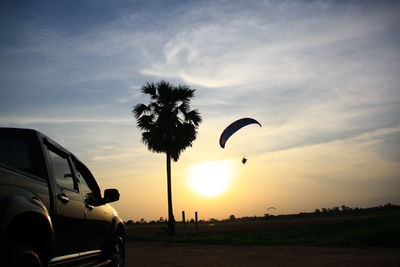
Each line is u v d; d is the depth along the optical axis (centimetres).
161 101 3253
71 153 591
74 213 512
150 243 1983
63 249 480
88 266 571
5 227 314
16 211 331
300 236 2422
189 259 1219
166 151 3148
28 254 349
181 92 3272
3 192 336
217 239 1973
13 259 328
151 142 3145
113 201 666
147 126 3200
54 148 520
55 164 505
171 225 2958
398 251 1248
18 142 459
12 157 445
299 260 1115
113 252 729
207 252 1428
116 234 779
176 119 3247
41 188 423
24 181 391
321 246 1512
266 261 1117
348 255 1188
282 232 2872
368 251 1276
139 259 1243
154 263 1138
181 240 2038
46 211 394
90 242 597
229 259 1195
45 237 400
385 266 946
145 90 3294
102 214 661
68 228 488
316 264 1020
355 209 19625
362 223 2533
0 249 329
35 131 473
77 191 559
